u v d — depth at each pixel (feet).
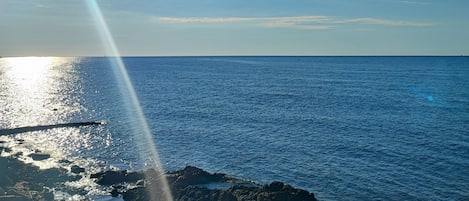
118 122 237.25
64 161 157.28
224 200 106.11
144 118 249.34
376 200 116.67
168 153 168.86
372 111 265.95
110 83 493.77
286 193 106.42
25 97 354.33
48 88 433.89
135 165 153.07
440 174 137.49
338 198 118.32
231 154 165.27
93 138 197.88
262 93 379.55
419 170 141.59
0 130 206.59
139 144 184.75
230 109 281.13
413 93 369.71
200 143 184.24
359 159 155.22
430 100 320.29
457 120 231.30
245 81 519.60
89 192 121.60
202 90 411.34
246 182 127.24
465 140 182.70
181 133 204.95
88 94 375.25
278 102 314.55
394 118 239.30
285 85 460.55
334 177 135.44
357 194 121.08
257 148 173.58
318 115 252.01
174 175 128.67
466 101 313.32
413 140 183.62
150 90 411.13
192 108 288.10
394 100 321.11
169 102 320.91
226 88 432.25
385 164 148.46
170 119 244.83
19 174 130.82
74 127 223.30
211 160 157.69
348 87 430.20
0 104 309.22
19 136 202.49
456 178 133.69
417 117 242.17
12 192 106.83
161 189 117.70
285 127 215.92
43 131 213.46
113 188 124.26
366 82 490.08
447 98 332.19
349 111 266.57
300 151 167.73
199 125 224.94
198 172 127.24
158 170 140.05
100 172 138.21
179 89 422.00
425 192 122.31
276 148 173.06
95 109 286.66
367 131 203.72
